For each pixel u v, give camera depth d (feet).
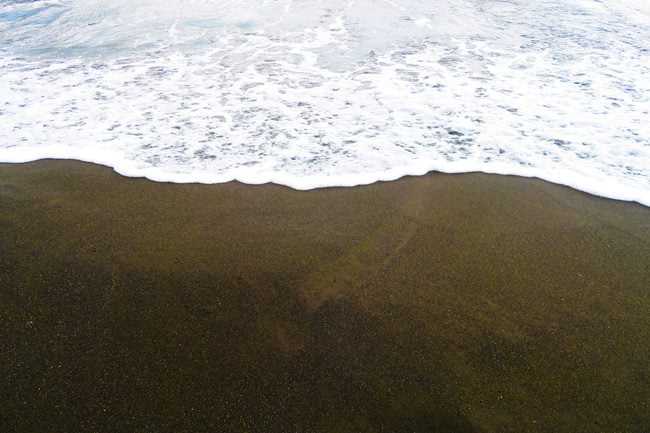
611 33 28.30
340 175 17.16
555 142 18.88
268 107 21.13
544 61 25.13
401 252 14.10
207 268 13.51
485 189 16.65
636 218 15.42
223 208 15.70
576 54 25.81
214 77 23.68
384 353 11.35
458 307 12.45
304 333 11.80
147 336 11.71
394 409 10.26
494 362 11.19
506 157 18.16
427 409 10.27
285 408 10.25
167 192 16.37
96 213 15.43
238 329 11.88
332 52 26.32
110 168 17.46
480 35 28.37
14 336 11.72
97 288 12.94
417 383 10.75
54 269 13.48
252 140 18.94
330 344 11.54
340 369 11.01
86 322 12.07
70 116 20.40
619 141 18.83
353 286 13.01
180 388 10.59
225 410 10.19
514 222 15.28
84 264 13.61
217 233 14.71
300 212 15.57
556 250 14.25
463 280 13.21
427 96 21.99
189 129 19.58
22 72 24.03
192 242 14.38
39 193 16.28
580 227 15.10
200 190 16.46
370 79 23.45
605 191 16.44
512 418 10.12
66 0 34.83
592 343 11.64
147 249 14.11
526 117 20.43
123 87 22.70
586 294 12.87
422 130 19.66
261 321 12.08
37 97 21.79
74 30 29.43
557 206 15.92
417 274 13.38
